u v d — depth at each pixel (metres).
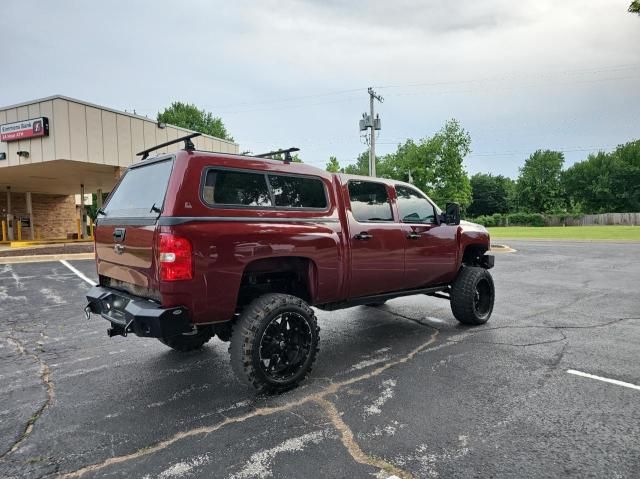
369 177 4.75
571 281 9.66
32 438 2.92
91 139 15.18
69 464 2.60
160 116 46.16
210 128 46.31
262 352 3.56
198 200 3.28
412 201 5.23
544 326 5.69
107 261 3.97
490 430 2.94
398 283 4.90
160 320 3.04
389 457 2.62
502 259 14.55
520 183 83.88
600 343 4.90
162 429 3.02
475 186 89.56
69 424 3.12
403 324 5.91
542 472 2.45
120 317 3.58
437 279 5.43
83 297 7.90
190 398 3.55
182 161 3.31
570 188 77.31
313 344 3.80
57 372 4.19
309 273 4.02
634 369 4.06
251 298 3.99
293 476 2.45
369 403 3.39
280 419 3.15
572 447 2.71
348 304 4.54
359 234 4.40
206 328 3.71
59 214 25.94
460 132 52.59
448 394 3.54
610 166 71.56
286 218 3.81
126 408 3.37
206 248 3.23
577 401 3.37
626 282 9.44
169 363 4.43
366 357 4.51
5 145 15.60
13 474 2.50
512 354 4.54
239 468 2.53
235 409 3.33
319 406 3.36
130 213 3.73
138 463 2.60
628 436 2.84
